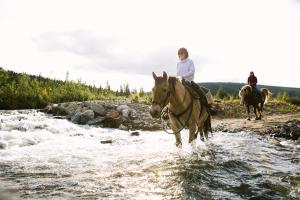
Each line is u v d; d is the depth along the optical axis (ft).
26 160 25.99
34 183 19.48
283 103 101.19
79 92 84.64
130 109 56.18
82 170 22.63
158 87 23.93
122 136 40.55
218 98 109.29
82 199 16.67
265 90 67.82
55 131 43.34
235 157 26.53
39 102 72.02
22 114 55.62
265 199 16.79
